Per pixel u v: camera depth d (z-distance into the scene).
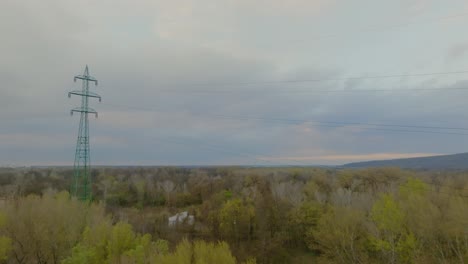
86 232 34.22
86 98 52.62
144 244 33.28
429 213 38.16
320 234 43.09
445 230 37.09
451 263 35.69
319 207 50.53
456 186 44.56
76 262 27.72
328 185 66.75
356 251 40.66
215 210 54.62
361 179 62.47
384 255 38.78
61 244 35.88
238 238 49.72
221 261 26.02
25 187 69.50
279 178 75.81
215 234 51.91
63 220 36.44
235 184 73.69
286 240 49.75
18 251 35.06
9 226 34.94
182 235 51.06
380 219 38.97
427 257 36.34
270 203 52.50
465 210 36.44
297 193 57.50
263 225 50.34
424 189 44.16
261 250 45.25
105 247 33.34
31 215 35.34
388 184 54.44
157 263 26.44
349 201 50.59
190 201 75.38
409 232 38.81
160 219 58.22
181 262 25.36
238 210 50.66
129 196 75.00
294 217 50.28
